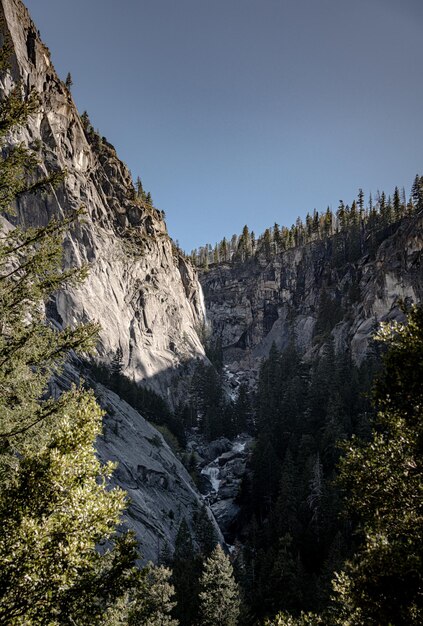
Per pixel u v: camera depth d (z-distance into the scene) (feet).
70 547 20.11
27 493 22.08
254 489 211.00
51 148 343.05
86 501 21.98
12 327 34.04
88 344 35.68
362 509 29.94
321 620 35.35
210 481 255.50
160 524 152.87
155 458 201.57
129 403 260.01
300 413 256.11
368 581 26.25
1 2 327.88
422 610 24.09
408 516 27.58
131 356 344.69
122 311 360.07
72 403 31.94
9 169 34.63
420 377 25.75
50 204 305.32
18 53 329.31
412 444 27.61
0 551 19.56
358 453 30.50
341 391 241.96
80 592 21.06
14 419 31.63
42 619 19.76
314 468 176.35
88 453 23.94
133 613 33.81
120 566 22.58
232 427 319.68
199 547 163.94
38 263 34.53
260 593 124.16
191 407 346.54
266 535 166.61
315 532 153.58
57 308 284.61
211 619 98.94
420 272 358.64
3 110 34.58
